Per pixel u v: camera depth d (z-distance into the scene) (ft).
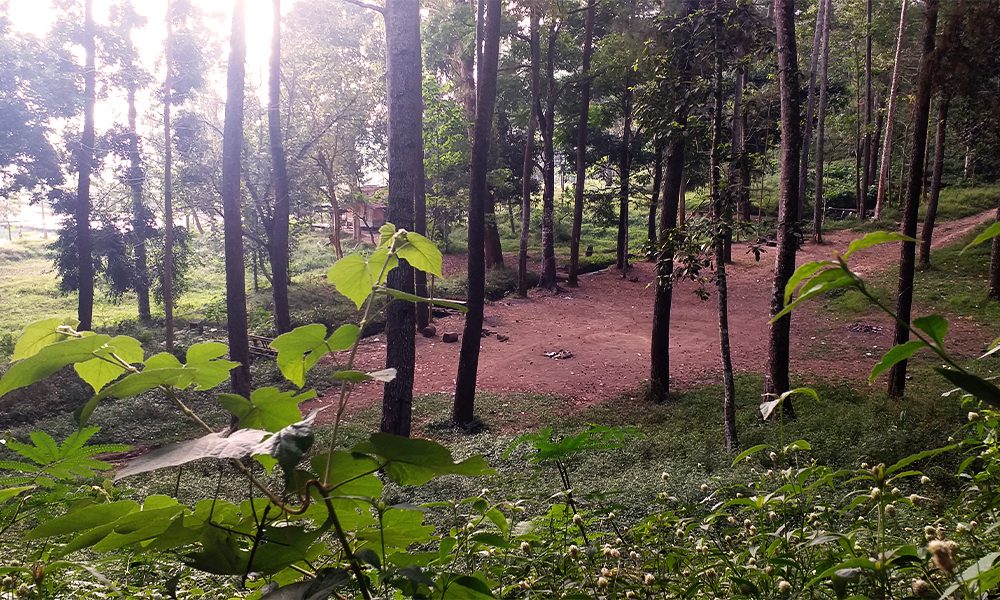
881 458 26.18
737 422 38.70
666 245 35.91
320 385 54.80
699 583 6.47
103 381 3.93
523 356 63.10
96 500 5.78
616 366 59.41
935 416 33.09
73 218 77.61
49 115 68.85
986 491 7.08
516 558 7.52
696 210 35.76
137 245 81.66
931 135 112.27
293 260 118.73
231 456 2.98
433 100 91.76
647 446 33.68
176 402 3.62
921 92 36.88
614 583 6.66
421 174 57.98
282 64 76.43
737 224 33.96
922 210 109.40
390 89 34.37
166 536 3.50
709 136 36.06
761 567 6.77
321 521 3.99
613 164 104.63
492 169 97.55
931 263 79.00
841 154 142.72
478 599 3.89
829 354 58.18
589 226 140.05
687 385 52.39
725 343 34.14
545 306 82.53
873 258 85.92
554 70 95.45
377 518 4.17
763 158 34.96
